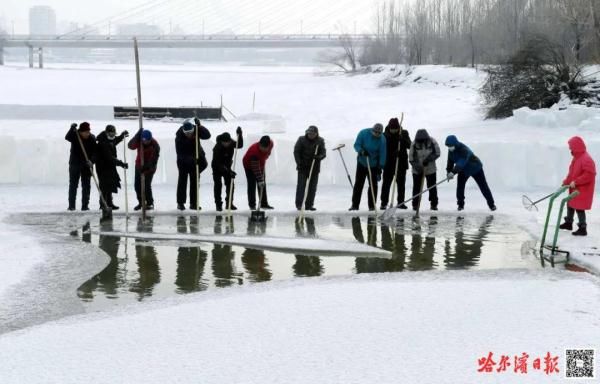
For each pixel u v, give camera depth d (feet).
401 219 38.32
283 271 27.63
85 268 27.58
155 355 18.61
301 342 19.53
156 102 153.07
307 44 347.97
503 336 20.04
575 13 98.89
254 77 244.83
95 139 39.86
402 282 25.72
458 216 39.29
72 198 39.75
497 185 48.78
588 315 21.88
